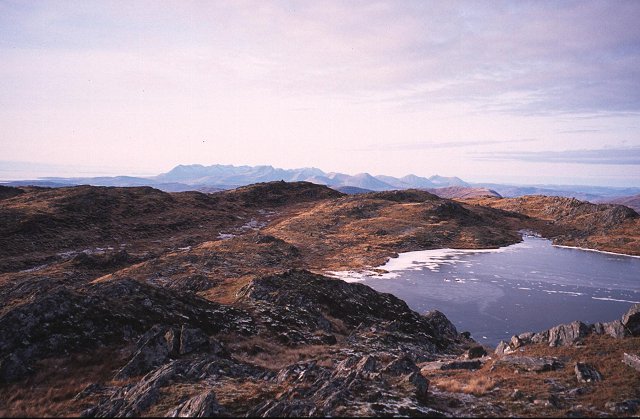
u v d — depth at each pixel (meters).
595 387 21.19
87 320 28.22
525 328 52.19
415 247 116.69
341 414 16.53
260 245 98.25
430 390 22.31
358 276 81.38
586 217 161.50
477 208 179.38
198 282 56.06
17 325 25.39
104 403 17.98
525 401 19.72
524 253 114.69
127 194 143.38
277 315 41.47
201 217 137.00
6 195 134.62
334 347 35.72
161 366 23.70
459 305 62.53
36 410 17.72
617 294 70.38
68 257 83.25
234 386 20.69
